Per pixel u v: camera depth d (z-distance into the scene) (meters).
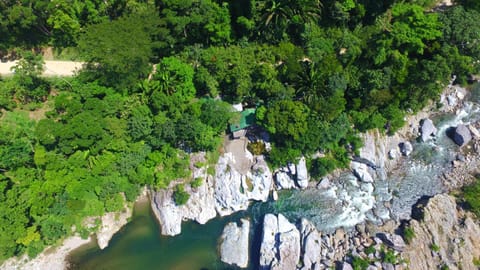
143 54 49.97
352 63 56.62
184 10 53.25
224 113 52.38
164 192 53.72
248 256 50.97
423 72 53.97
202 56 54.12
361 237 50.47
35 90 52.59
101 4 55.00
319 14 56.88
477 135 58.28
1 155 46.44
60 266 49.56
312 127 53.47
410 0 61.88
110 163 51.69
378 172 57.19
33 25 54.31
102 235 51.72
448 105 61.59
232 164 55.56
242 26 55.38
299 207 55.22
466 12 57.56
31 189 48.00
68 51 57.75
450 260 46.62
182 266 51.09
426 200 53.62
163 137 52.41
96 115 49.28
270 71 52.41
